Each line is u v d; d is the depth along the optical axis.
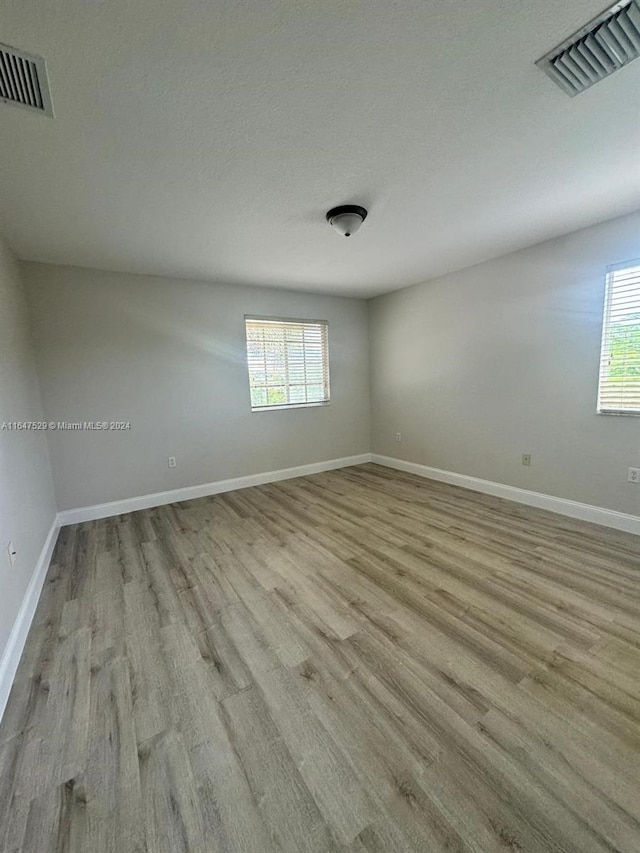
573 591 2.04
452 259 3.47
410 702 1.39
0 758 1.23
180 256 3.07
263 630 1.82
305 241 2.84
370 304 5.13
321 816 1.04
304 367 4.75
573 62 1.27
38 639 1.81
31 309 3.13
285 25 1.10
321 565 2.44
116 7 1.03
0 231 2.42
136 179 1.90
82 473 3.43
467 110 1.50
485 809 1.03
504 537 2.75
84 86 1.28
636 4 1.08
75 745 1.27
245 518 3.36
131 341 3.58
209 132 1.57
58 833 1.02
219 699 1.44
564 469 3.13
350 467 5.18
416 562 2.43
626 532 2.76
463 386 3.95
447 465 4.25
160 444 3.80
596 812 1.01
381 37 1.16
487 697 1.39
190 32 1.11
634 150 1.81
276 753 1.22
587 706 1.34
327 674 1.54
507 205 2.38
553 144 1.75
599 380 2.85
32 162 1.71
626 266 2.62
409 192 2.16
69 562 2.59
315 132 1.60
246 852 0.96
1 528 1.74
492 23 1.13
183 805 1.08
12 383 2.33
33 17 1.04
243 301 4.18
